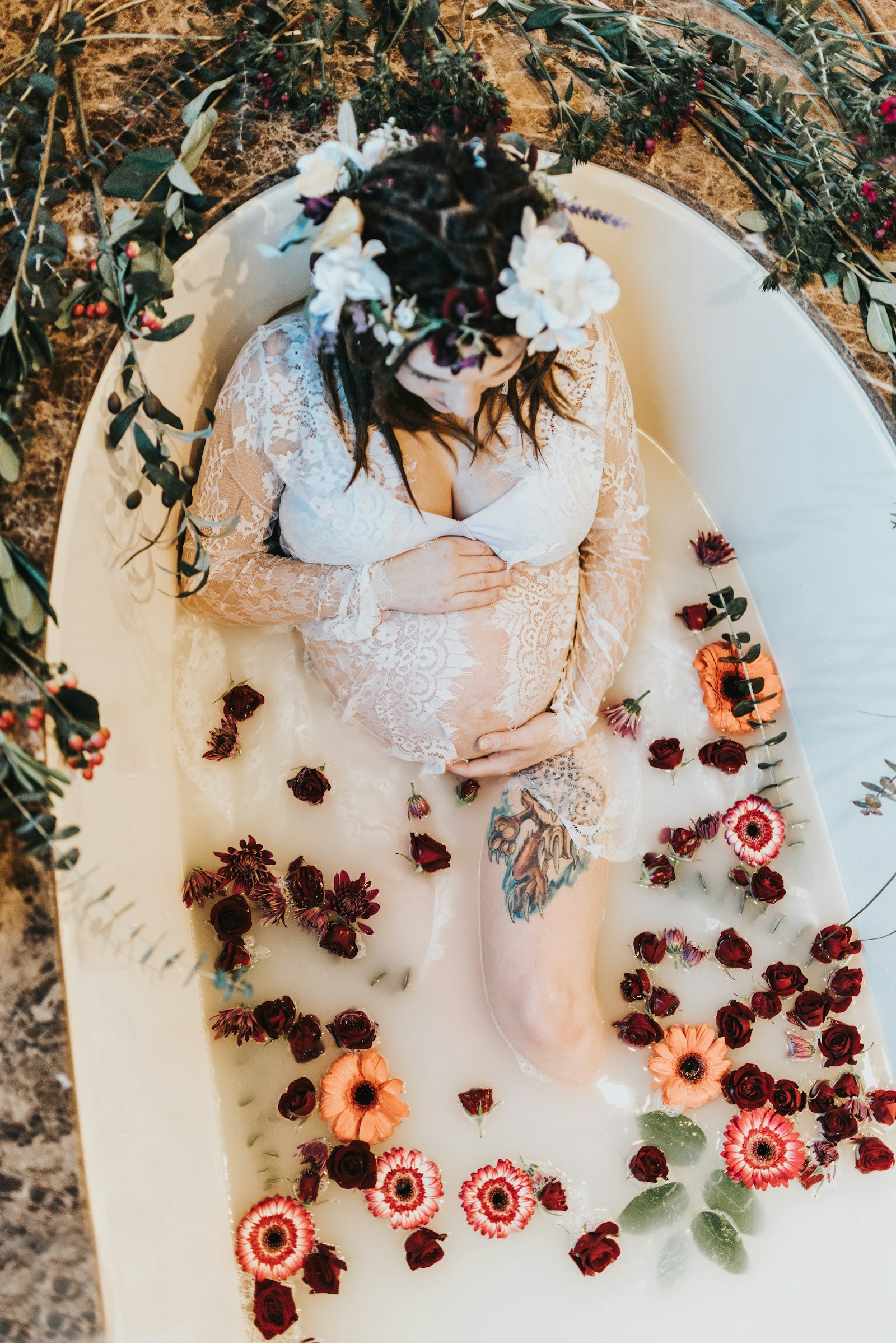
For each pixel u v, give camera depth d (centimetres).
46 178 121
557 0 146
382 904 159
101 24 128
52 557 114
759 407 166
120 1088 118
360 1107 144
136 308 119
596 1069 152
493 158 104
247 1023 145
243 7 133
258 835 158
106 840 123
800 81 155
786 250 152
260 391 124
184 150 123
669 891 168
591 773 154
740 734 176
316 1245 142
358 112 133
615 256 159
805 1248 154
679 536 182
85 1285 107
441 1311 145
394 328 101
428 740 145
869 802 160
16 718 108
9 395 113
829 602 166
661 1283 150
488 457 131
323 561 136
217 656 159
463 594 133
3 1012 108
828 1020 165
